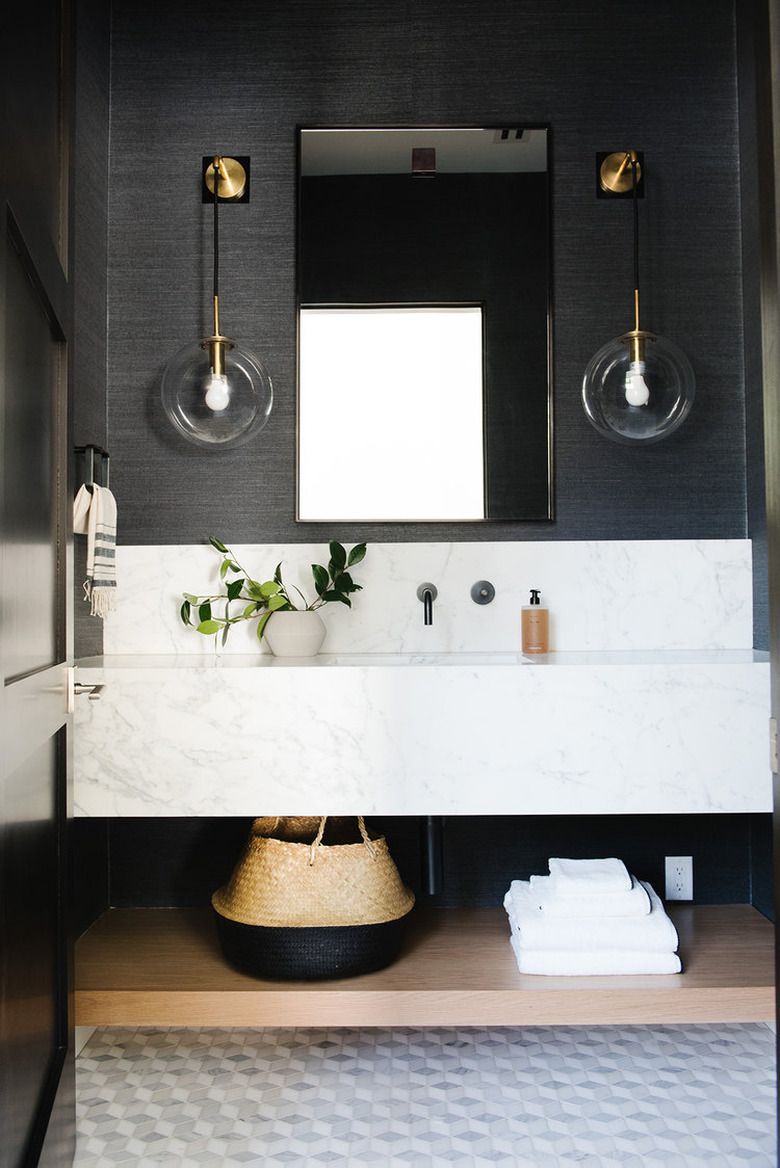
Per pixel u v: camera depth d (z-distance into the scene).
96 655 2.63
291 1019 2.20
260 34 2.79
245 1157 1.86
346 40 2.79
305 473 2.75
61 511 1.74
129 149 2.78
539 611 2.60
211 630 2.59
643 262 2.79
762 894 2.68
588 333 2.78
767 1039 2.39
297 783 2.23
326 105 2.79
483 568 2.71
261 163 2.79
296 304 2.76
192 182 2.78
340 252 2.77
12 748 1.33
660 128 2.79
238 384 2.59
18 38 1.38
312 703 2.23
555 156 2.79
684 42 2.79
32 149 1.48
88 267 2.57
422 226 2.77
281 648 2.57
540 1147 1.89
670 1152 1.87
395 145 2.77
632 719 2.24
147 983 2.23
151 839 2.74
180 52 2.79
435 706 2.23
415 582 2.70
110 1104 2.07
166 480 2.76
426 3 2.78
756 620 2.70
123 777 2.23
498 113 2.79
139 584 2.71
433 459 2.76
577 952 2.26
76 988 2.20
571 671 2.24
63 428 1.74
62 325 1.71
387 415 2.76
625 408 2.58
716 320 2.79
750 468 2.73
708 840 2.76
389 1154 1.87
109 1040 2.40
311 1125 1.98
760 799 2.26
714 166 2.79
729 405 2.78
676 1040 2.39
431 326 2.76
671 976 2.25
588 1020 2.19
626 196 2.78
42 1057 1.60
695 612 2.72
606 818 2.75
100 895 2.68
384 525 2.76
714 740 2.25
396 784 2.23
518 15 2.78
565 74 2.79
